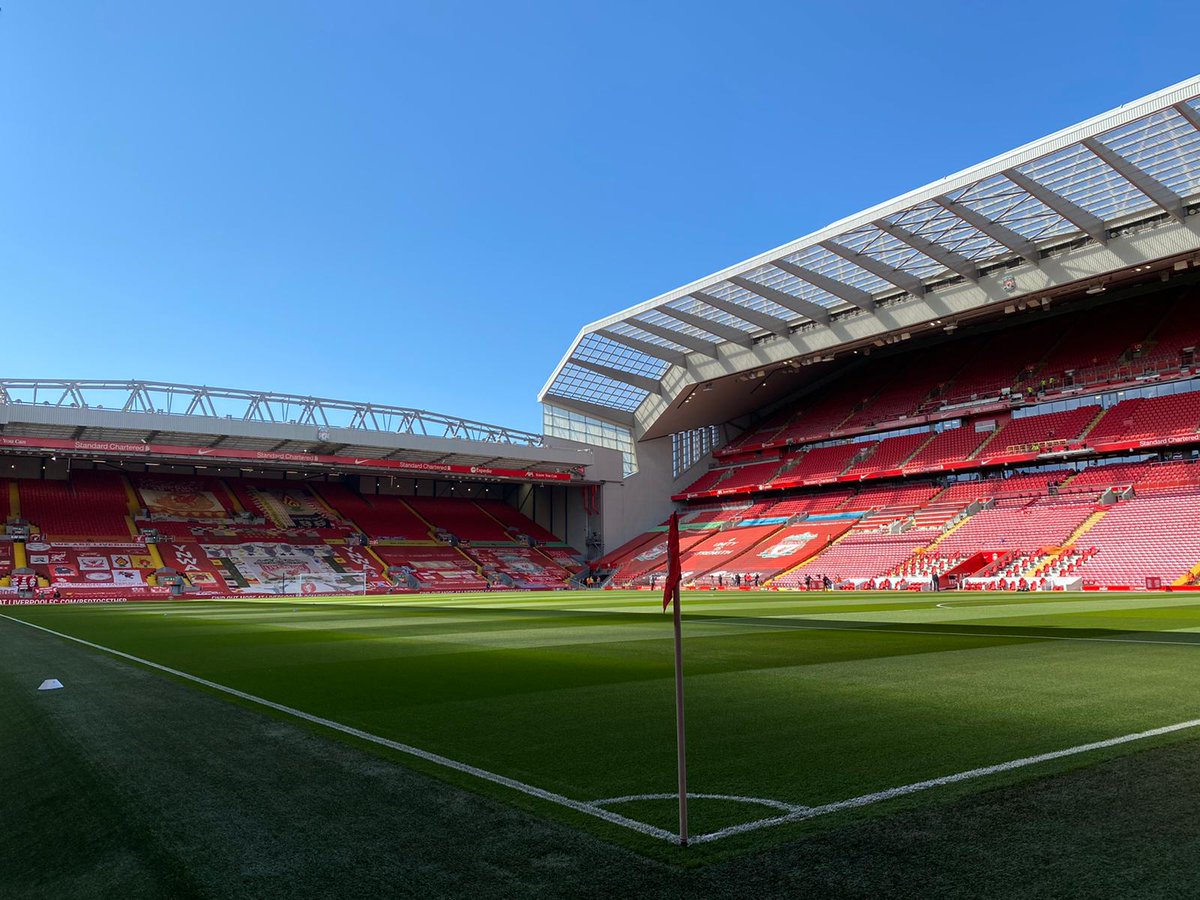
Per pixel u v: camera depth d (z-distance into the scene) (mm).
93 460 61688
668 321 57469
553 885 3736
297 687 10344
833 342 53531
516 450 65812
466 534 72562
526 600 40500
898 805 4816
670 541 4414
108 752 6621
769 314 54062
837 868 3867
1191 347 49062
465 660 13398
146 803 5168
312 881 3854
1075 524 44750
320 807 5020
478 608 31953
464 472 67500
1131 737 6477
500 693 9648
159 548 56906
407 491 77188
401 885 3779
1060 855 3975
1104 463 49594
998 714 7609
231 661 13555
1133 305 56719
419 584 61188
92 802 5238
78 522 57031
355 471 65812
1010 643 14258
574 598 42719
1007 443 53875
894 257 44875
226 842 4418
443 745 6762
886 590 44438
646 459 74812
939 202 37469
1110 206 38969
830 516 61094
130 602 43062
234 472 70000
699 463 77375
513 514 80000
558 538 76500
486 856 4133
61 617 27938
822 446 67438
